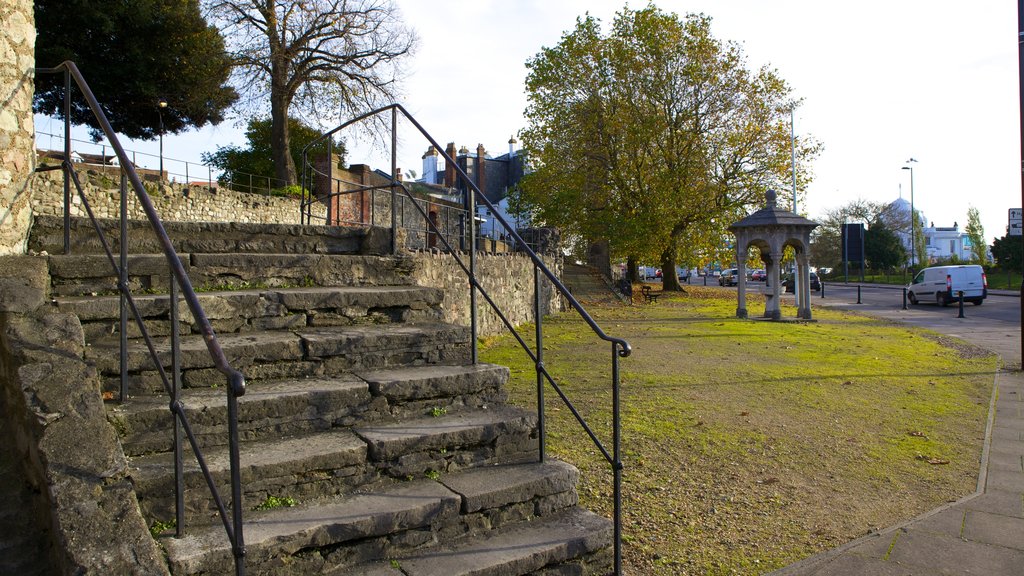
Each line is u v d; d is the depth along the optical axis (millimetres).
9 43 4820
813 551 4137
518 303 18156
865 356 12359
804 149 32031
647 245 30266
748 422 7117
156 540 2746
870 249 63406
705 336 15438
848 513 4754
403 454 3576
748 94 31516
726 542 4250
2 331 3607
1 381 3641
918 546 4160
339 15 25531
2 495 2998
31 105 5055
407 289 5242
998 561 3959
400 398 4004
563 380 9375
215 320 4281
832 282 58750
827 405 8031
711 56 30719
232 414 2301
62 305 3824
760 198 31812
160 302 4066
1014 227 11078
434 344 4633
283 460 3178
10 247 4707
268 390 3693
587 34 31031
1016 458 6031
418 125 5582
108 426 2986
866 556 4031
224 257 4988
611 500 4848
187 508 2924
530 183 32375
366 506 3178
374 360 4383
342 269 5574
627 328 17219
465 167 55812
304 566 2889
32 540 2783
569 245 38750
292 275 5309
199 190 20547
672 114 31438
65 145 4699
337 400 3748
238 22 24719
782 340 14805
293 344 4070
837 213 68812
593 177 32125
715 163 31844
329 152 8305
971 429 7047
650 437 6449
